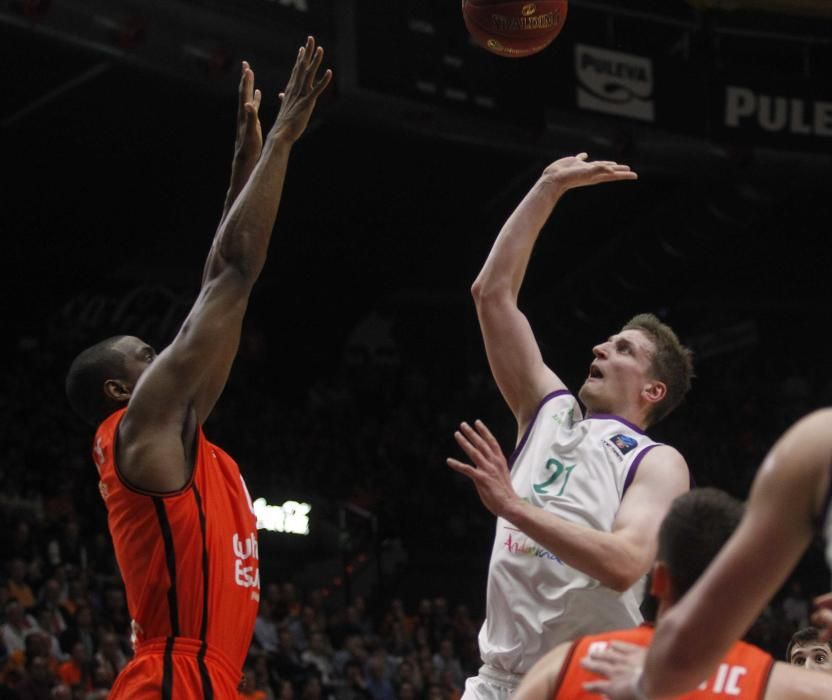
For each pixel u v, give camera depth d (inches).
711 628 129.3
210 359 223.3
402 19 1027.3
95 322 1475.1
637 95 1149.1
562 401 259.1
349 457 1504.7
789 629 1134.4
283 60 967.0
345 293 1537.9
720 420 1708.9
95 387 244.1
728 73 1197.7
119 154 1168.2
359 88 1003.3
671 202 1385.3
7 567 834.8
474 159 1318.9
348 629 1001.5
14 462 1154.0
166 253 1421.0
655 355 259.4
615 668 145.3
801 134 1211.9
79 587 858.1
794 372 1820.9
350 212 1375.5
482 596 1330.0
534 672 162.2
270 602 993.5
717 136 1186.6
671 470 237.8
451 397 1705.2
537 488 248.5
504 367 268.2
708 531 148.6
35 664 713.6
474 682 252.5
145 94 1072.2
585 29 1131.9
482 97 1065.5
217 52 932.0
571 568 238.1
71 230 1254.3
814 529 128.3
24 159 1153.4
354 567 1288.1
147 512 220.5
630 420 258.1
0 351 1391.5
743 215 1338.6
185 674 218.1
